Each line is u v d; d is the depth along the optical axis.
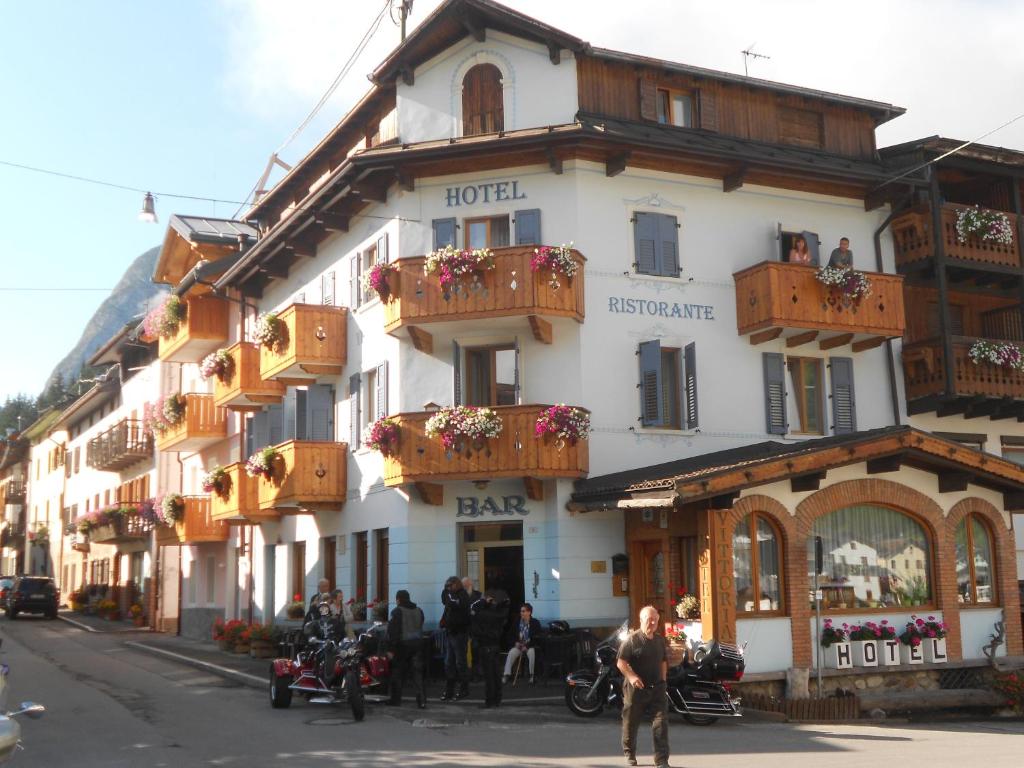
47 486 68.88
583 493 20.36
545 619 20.70
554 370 21.56
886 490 19.45
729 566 17.83
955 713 18.91
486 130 22.95
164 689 20.27
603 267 21.98
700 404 22.44
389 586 22.33
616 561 20.78
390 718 15.78
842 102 25.41
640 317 22.17
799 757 12.44
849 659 18.59
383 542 23.47
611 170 22.16
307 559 27.50
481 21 22.95
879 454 18.56
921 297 25.72
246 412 31.66
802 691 17.98
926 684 19.28
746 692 17.84
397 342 22.77
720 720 16.08
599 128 21.36
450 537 21.70
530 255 20.72
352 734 14.12
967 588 20.09
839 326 22.78
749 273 22.80
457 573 21.67
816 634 18.30
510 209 22.14
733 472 17.23
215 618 34.09
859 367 24.28
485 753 12.50
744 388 22.94
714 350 22.80
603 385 21.61
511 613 21.45
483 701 17.34
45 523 67.81
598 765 11.66
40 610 49.81
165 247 37.41
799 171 23.36
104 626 42.59
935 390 24.02
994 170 25.28
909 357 24.50
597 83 23.00
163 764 11.88
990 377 24.31
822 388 23.84
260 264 28.94
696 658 15.74
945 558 19.80
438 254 21.05
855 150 25.72
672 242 22.75
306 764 11.75
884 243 25.05
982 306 26.72
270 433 28.02
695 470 18.56
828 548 19.08
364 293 24.47
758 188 23.78
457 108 23.14
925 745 13.67
